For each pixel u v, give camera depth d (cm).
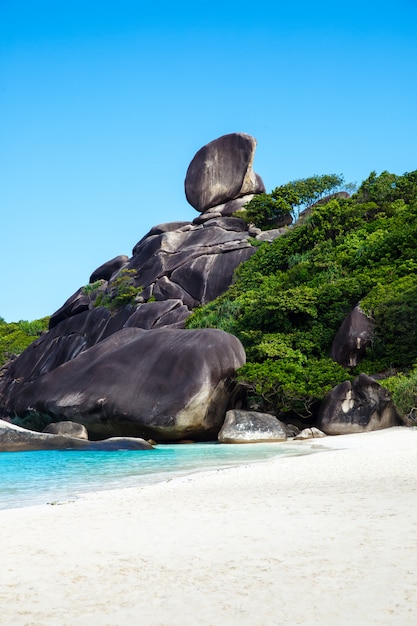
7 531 732
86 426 2850
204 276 5041
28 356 5350
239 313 4097
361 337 3297
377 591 457
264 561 552
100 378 2891
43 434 2239
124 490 1106
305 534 650
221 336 2870
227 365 2778
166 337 2975
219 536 664
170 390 2678
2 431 2222
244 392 2989
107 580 518
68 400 2894
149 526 739
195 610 438
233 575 515
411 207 4534
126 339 3284
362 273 3931
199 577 514
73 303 5653
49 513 858
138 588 493
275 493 971
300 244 4656
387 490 944
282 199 5684
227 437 2541
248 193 5997
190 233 5606
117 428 2756
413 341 3219
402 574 494
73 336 5206
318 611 424
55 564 573
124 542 657
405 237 3978
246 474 1262
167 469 1554
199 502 912
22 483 1323
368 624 399
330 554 564
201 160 6044
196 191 5975
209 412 2698
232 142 6019
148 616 431
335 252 4344
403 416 2586
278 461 1527
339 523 699
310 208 5719
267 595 461
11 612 446
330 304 3728
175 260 5284
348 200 5019
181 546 627
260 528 693
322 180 6412
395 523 685
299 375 2919
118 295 5209
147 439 2712
